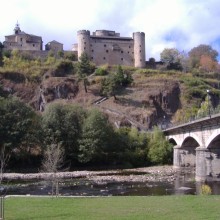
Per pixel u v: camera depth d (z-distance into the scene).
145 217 24.84
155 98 168.62
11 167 90.12
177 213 26.11
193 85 179.00
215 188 54.69
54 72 182.75
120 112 152.38
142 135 105.81
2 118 89.19
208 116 57.62
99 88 171.38
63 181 67.31
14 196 38.12
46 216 25.84
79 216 25.69
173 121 149.50
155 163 102.06
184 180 66.69
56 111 96.31
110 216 25.45
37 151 96.50
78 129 96.00
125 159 100.12
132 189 55.97
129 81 175.50
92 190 55.22
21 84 173.25
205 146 65.81
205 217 24.55
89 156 93.81
